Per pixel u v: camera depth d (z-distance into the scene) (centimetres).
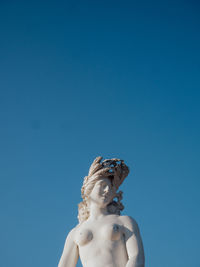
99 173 1058
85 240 1003
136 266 948
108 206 1062
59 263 1030
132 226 1012
